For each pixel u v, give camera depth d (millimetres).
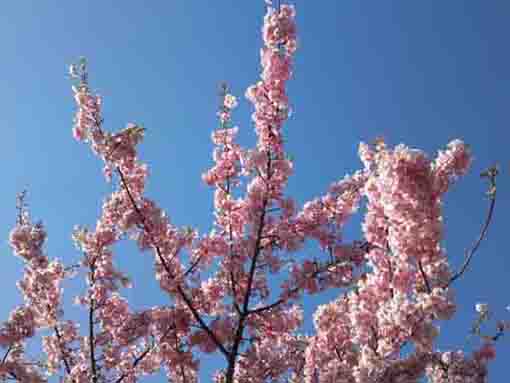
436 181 7520
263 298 10719
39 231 12789
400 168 7438
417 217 7402
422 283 7805
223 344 10789
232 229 10805
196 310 11008
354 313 8492
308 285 10023
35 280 12062
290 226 10242
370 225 8852
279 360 11148
